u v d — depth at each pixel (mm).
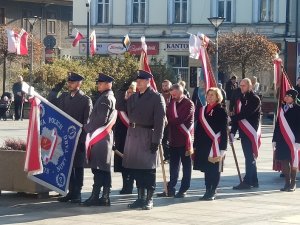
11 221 11227
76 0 53375
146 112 12297
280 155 14906
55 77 35000
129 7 51531
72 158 12875
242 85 15078
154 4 50938
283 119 14883
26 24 55594
